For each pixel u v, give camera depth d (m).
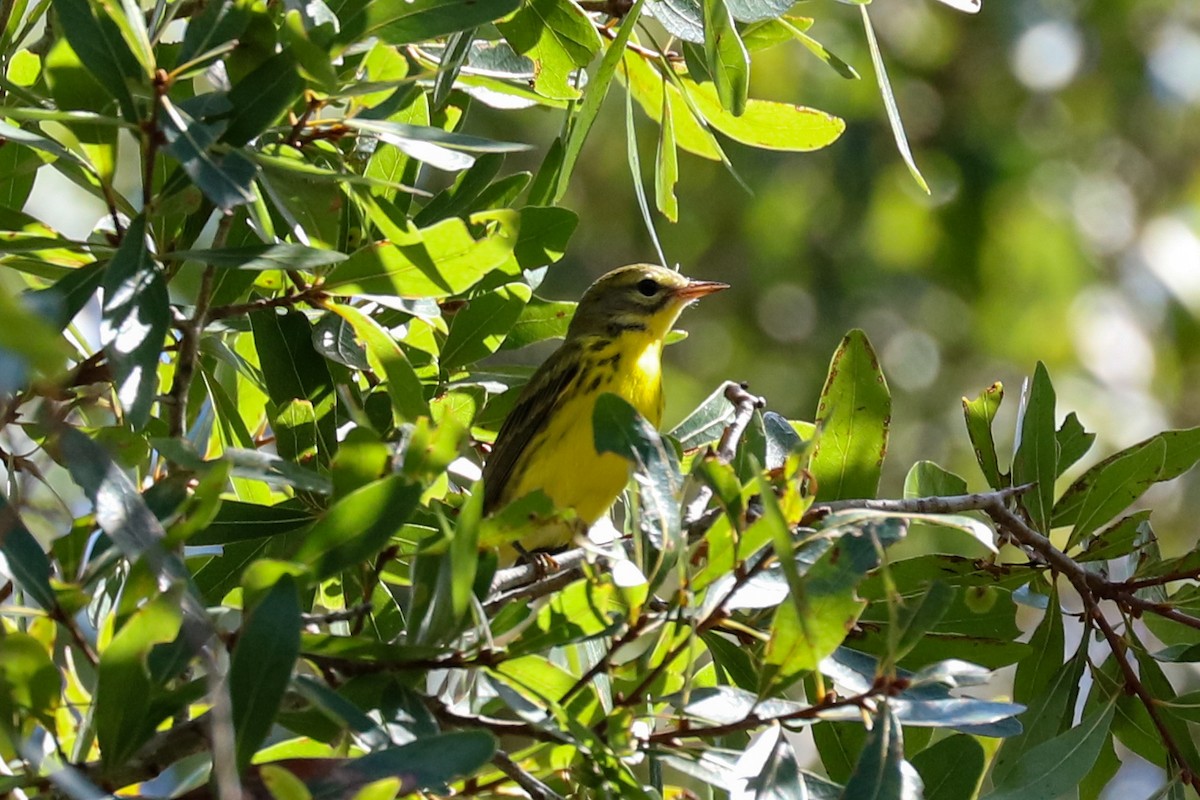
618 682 8.43
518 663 7.80
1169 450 10.78
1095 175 25.36
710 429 11.72
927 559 10.19
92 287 8.32
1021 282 25.16
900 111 24.66
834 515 7.70
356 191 8.59
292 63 8.14
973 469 24.33
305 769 6.75
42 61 10.16
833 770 9.98
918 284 25.03
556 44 10.95
